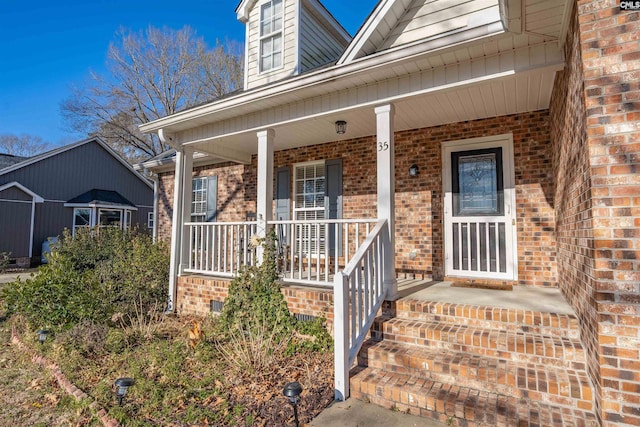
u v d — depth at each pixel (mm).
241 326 4492
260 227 5227
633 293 2207
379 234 3941
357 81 4266
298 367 3809
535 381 2691
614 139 2303
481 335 3203
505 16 2934
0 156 17672
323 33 7785
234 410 2924
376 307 3760
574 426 2383
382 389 2973
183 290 6055
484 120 5320
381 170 4207
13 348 4750
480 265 5289
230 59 25281
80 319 4961
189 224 6273
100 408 2992
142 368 3830
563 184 3668
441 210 5555
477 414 2570
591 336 2523
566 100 3270
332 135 6336
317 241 4672
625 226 2248
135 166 9953
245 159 7707
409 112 5047
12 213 15492
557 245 4523
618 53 2326
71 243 9219
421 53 3596
